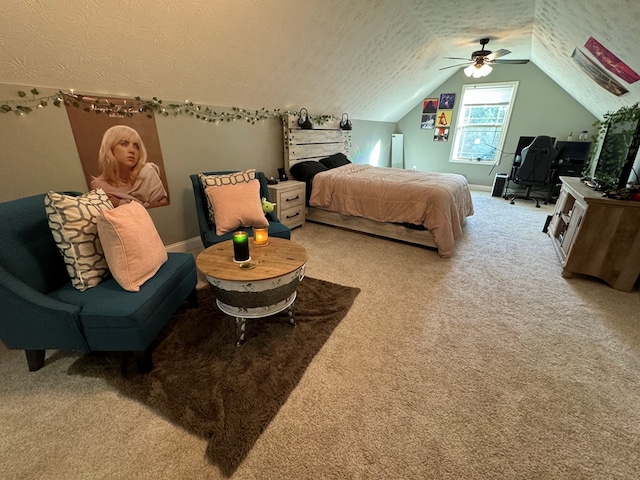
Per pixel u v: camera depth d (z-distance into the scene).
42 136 1.97
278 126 3.81
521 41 4.09
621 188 2.42
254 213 2.47
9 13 1.43
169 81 2.38
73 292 1.50
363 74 3.98
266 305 1.66
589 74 3.36
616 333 1.88
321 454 1.17
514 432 1.26
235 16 2.08
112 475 1.09
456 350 1.73
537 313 2.08
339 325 1.94
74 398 1.39
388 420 1.30
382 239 3.49
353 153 5.58
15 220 1.43
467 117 6.21
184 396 1.39
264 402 1.37
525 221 4.12
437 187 3.10
